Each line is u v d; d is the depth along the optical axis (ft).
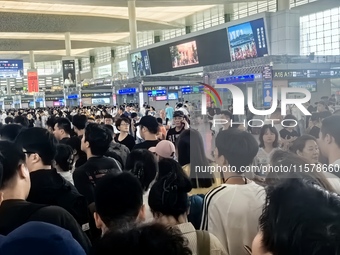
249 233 5.72
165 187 5.30
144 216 5.66
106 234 2.97
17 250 3.08
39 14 86.12
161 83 63.41
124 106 56.08
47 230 3.28
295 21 44.45
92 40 136.67
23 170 5.32
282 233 2.83
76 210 6.56
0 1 81.71
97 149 9.06
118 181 5.32
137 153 7.72
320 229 2.70
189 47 56.65
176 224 5.08
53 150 6.76
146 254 2.76
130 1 78.48
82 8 100.32
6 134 12.19
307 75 30.14
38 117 51.01
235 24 48.60
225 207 5.78
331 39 80.28
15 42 122.42
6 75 89.20
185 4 81.97
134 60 69.77
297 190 3.01
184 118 18.06
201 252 4.76
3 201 5.09
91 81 104.06
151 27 111.55
